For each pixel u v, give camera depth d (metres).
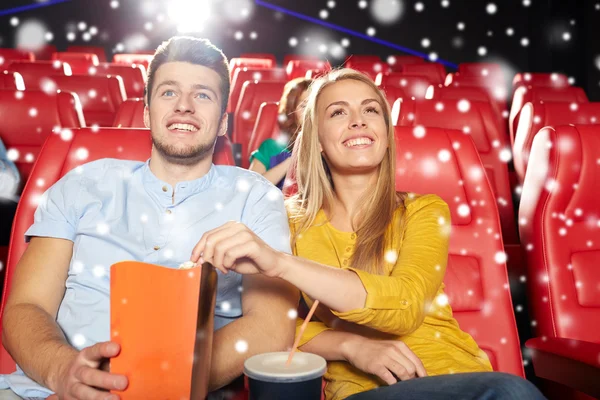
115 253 1.31
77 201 1.34
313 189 1.46
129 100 2.44
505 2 10.26
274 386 0.85
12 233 1.43
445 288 1.50
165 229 1.33
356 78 1.43
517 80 7.12
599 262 1.60
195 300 0.84
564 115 2.86
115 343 0.85
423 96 5.13
